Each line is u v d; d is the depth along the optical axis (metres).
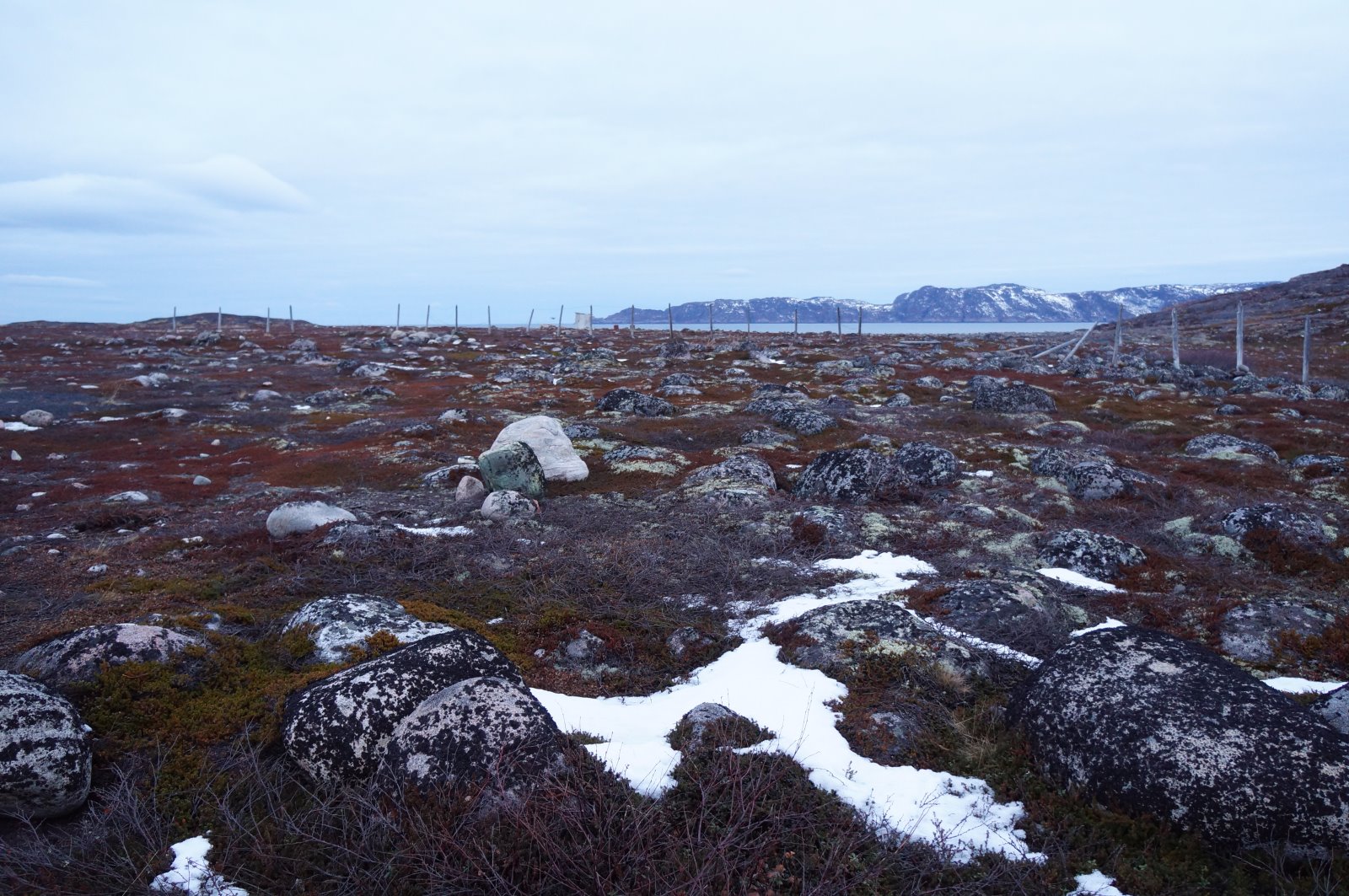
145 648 6.82
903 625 7.96
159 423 26.77
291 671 7.37
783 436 22.14
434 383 39.94
